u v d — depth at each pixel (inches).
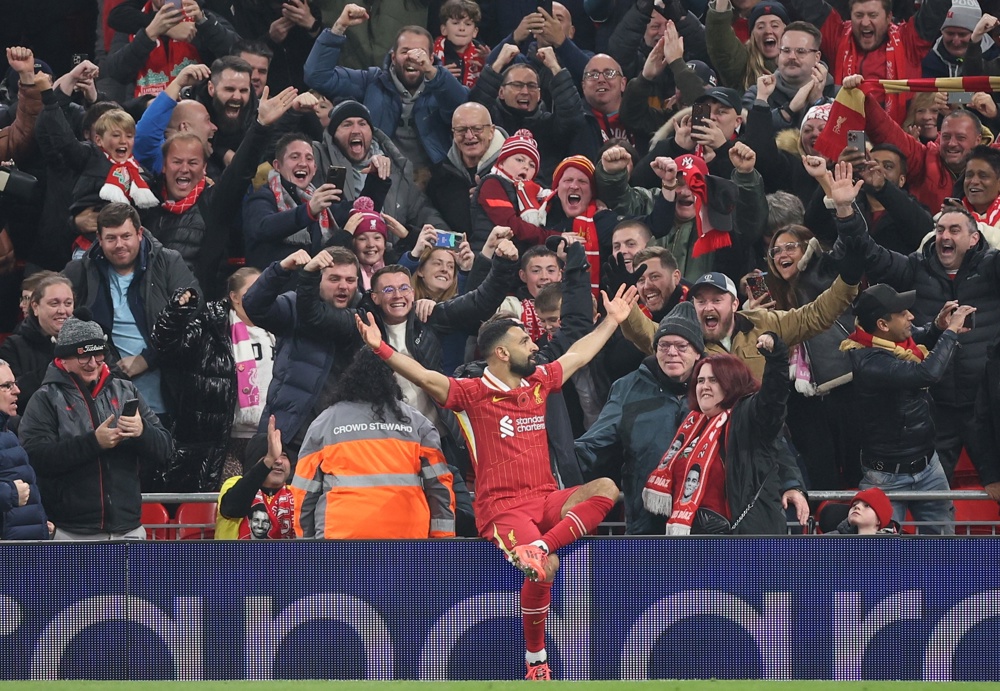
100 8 1387.8
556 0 1428.4
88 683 715.4
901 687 701.3
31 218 1144.2
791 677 719.7
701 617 724.7
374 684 710.5
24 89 1116.5
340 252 971.3
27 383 983.6
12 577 732.0
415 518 795.4
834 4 1465.3
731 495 791.7
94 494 863.1
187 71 1138.0
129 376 972.6
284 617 730.2
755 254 1098.7
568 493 728.3
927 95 1218.6
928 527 924.0
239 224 1131.3
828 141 1086.4
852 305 998.4
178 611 730.8
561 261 1012.5
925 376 896.9
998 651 713.6
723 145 1109.7
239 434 983.0
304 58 1344.7
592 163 1187.3
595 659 727.1
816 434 979.3
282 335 944.9
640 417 861.2
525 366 738.8
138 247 1005.8
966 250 981.8
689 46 1320.1
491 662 727.7
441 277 1045.8
